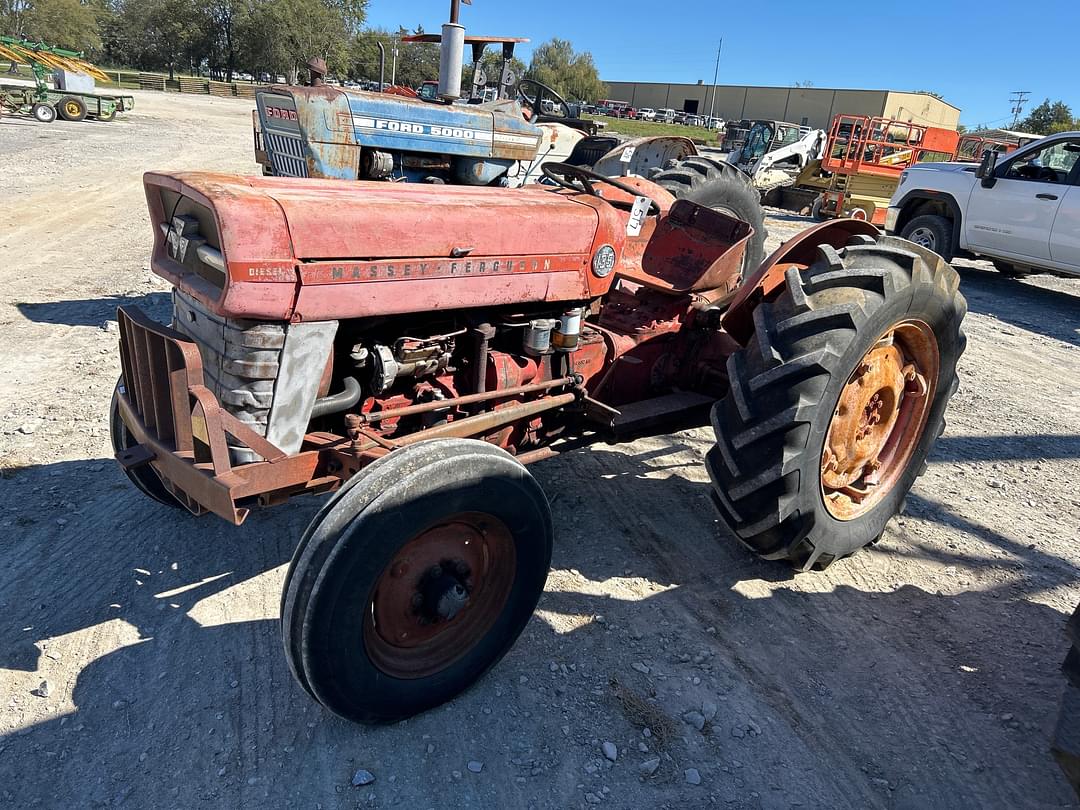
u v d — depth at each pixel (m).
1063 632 3.15
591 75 81.94
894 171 15.10
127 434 3.15
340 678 2.20
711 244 4.04
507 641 2.64
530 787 2.29
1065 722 2.25
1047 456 4.89
